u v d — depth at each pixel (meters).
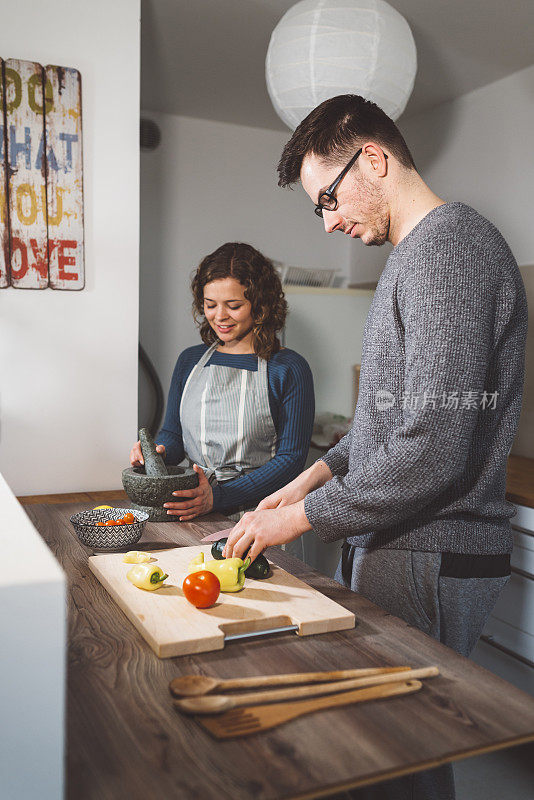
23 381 2.08
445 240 1.05
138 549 1.37
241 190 3.78
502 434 1.16
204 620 1.00
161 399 3.61
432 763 0.70
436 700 0.82
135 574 1.12
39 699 0.64
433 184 3.39
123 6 2.09
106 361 2.16
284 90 1.90
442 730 0.75
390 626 1.05
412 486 1.03
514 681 2.26
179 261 3.67
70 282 2.08
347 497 1.07
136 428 2.22
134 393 2.21
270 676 0.87
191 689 0.81
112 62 2.09
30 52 2.00
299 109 1.93
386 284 1.18
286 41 1.82
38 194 2.02
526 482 2.43
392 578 1.20
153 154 3.57
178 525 1.58
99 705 0.79
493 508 1.19
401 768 0.69
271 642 0.98
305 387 1.87
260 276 1.83
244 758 0.69
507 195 2.94
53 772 0.64
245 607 1.06
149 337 3.64
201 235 3.71
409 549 1.18
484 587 1.19
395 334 1.15
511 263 1.11
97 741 0.72
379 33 1.77
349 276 4.06
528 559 2.20
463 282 1.03
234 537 1.16
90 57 2.06
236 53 2.79
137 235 2.17
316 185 1.22
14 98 1.98
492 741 0.73
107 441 2.19
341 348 2.97
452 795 1.20
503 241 1.11
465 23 2.47
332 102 1.20
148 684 0.85
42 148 2.02
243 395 1.85
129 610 1.04
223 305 1.83
